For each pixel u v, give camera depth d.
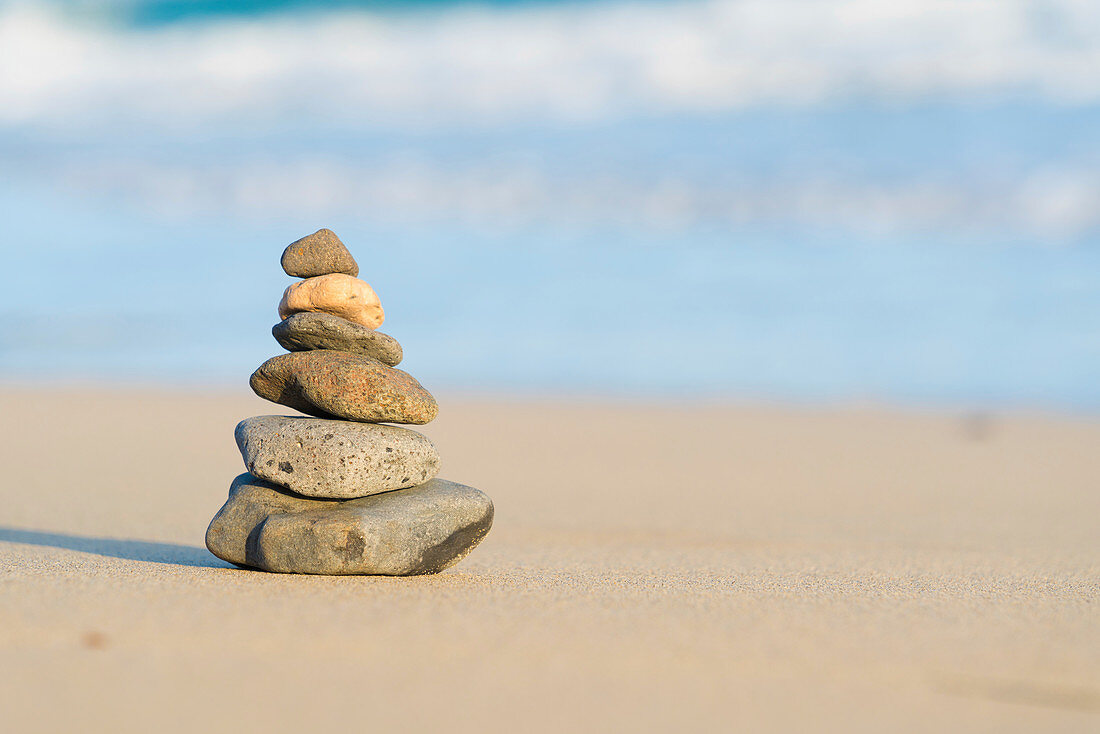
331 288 2.12
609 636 1.95
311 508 2.11
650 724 1.85
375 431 2.11
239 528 2.11
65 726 1.83
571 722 1.85
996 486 2.71
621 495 2.64
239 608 1.98
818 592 2.08
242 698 1.86
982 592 2.10
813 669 1.91
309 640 1.93
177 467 2.78
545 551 2.29
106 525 2.39
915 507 2.57
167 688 1.87
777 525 2.46
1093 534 2.41
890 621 2.00
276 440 2.11
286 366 2.12
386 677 1.89
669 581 2.12
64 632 1.93
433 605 2.01
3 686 1.87
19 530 2.34
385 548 2.08
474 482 2.72
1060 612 2.04
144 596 2.00
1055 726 1.86
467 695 1.87
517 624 1.97
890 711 1.87
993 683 1.90
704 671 1.91
